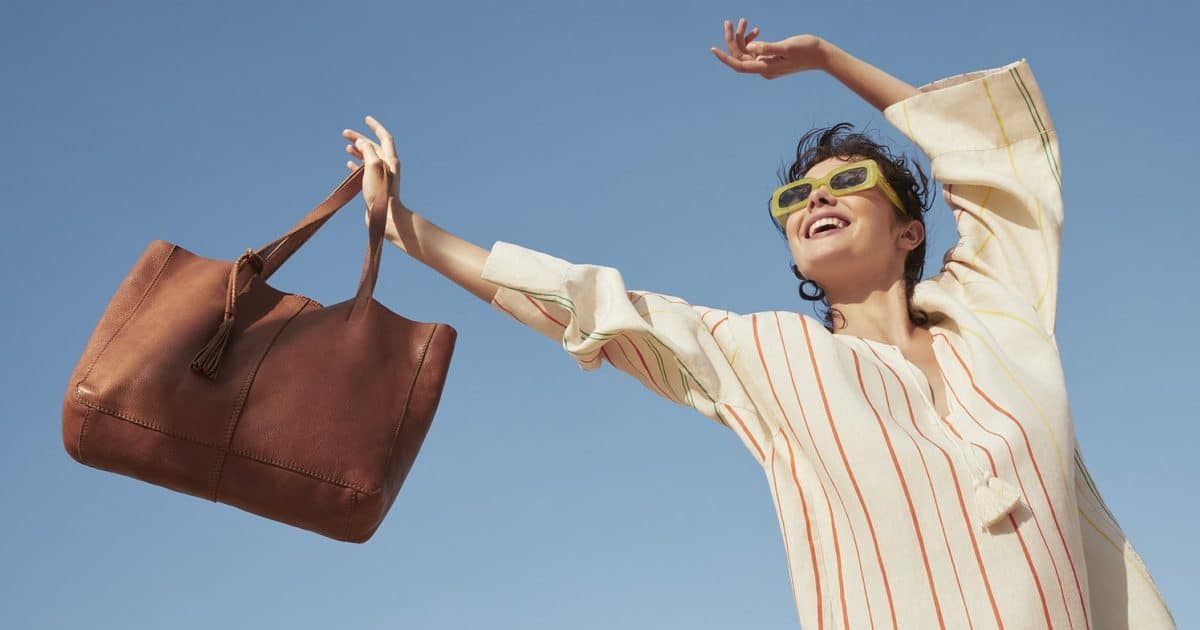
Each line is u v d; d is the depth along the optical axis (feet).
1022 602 7.93
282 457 8.68
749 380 9.39
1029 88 10.74
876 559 8.27
